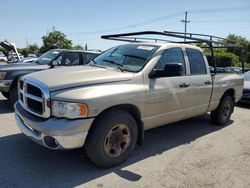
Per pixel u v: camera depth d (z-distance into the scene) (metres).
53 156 4.25
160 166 4.13
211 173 3.99
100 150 3.72
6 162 3.99
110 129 3.77
